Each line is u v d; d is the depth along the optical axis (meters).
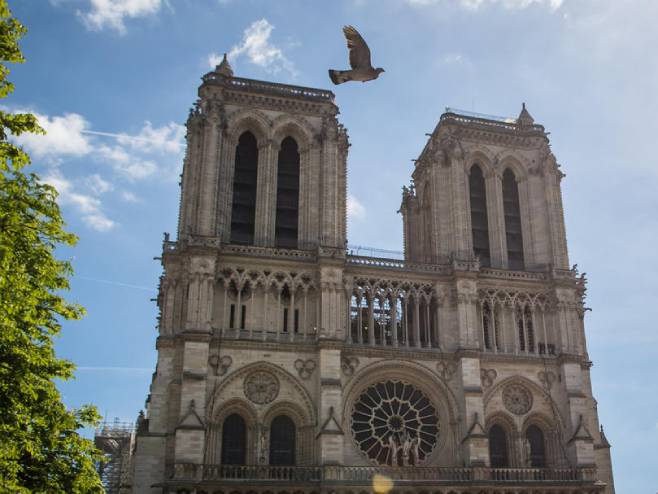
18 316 36.69
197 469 71.88
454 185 93.25
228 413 78.00
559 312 89.69
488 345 88.25
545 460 85.12
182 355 77.94
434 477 78.06
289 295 83.75
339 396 78.00
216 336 79.19
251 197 90.25
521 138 100.25
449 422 82.75
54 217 40.19
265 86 93.62
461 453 81.06
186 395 74.69
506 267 93.94
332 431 75.94
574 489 80.00
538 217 96.69
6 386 36.00
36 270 38.66
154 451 74.88
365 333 86.31
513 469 80.00
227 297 81.50
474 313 86.50
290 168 92.81
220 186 87.06
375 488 74.38
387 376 83.56
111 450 131.88
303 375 80.12
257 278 83.06
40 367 40.00
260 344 80.00
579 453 82.38
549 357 87.81
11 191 38.19
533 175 98.75
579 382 86.44
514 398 85.81
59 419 39.97
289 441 78.75
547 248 94.75
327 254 84.25
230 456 76.81
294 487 72.88
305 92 94.75
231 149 90.25
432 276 88.38
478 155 98.88
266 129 91.75
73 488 40.34
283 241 88.69
